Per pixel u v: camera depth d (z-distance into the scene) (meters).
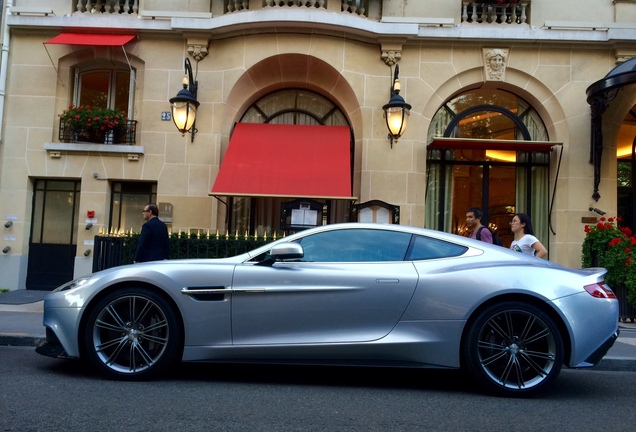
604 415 4.01
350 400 4.22
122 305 4.63
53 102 11.12
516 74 11.05
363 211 9.79
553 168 11.00
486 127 11.41
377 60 10.98
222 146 10.84
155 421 3.51
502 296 4.47
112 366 4.56
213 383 4.62
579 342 4.38
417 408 4.05
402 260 4.69
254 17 10.41
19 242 10.88
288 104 11.52
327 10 10.70
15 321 7.37
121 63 11.33
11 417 3.50
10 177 10.95
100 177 10.88
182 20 10.68
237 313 4.52
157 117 10.93
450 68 11.02
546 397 4.51
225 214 10.83
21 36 11.18
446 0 11.18
